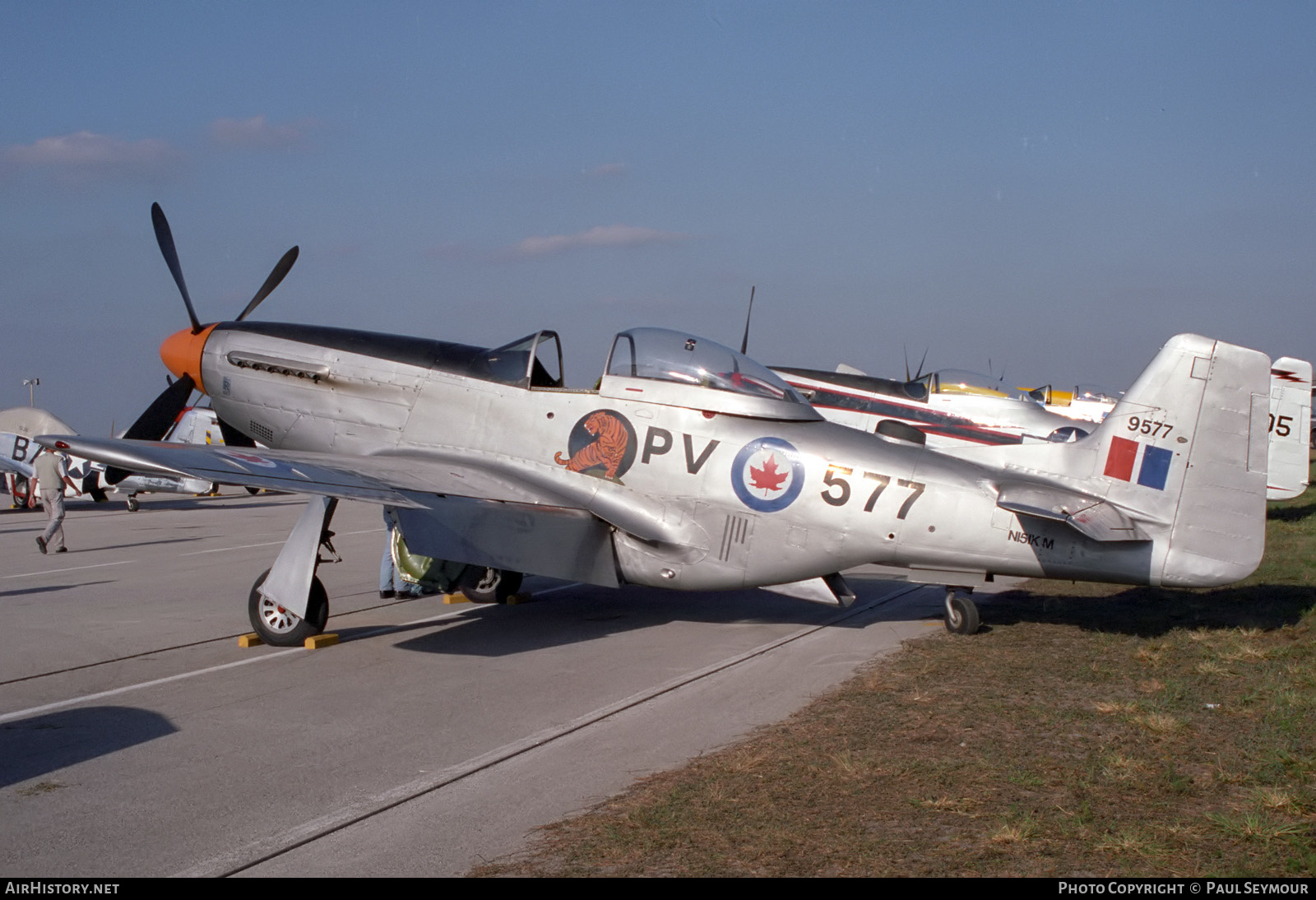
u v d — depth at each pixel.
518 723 5.45
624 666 6.81
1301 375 15.51
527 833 3.87
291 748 5.04
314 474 7.06
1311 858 3.47
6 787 4.48
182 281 10.38
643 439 8.02
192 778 4.58
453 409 8.77
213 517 21.55
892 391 16.11
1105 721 5.21
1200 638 7.20
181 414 10.21
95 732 5.35
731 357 8.05
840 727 5.21
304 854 3.70
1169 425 7.21
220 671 6.77
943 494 7.44
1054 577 7.43
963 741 4.91
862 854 3.61
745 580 7.84
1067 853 3.59
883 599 9.70
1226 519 7.10
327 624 8.21
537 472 8.29
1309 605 8.43
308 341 9.59
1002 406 15.66
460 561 7.04
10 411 25.05
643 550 7.91
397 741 5.13
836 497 7.61
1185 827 3.80
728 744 4.99
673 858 3.59
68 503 26.80
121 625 8.53
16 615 9.05
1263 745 4.71
